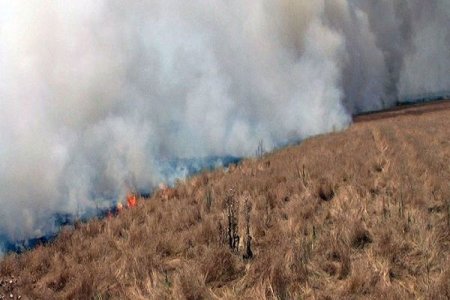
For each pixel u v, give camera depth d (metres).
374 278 5.28
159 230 7.89
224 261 5.97
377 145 13.45
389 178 9.45
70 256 7.23
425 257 5.82
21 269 7.04
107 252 7.29
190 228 7.79
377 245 6.15
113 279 6.03
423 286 5.04
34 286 6.29
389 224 6.73
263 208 8.51
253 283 5.59
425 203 7.66
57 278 6.38
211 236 7.09
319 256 6.05
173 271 6.23
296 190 9.45
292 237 6.77
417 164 10.41
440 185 8.42
